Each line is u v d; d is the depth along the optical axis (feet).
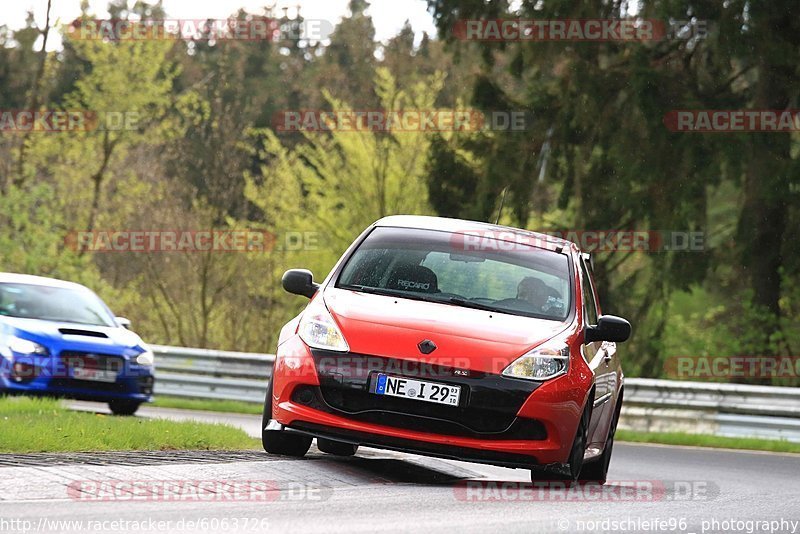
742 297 314.96
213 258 410.31
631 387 222.48
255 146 448.65
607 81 306.35
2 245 390.83
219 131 423.64
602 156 308.19
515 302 104.99
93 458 92.27
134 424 118.83
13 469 80.59
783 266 302.86
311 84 537.24
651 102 291.38
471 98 327.06
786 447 203.82
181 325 414.41
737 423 213.05
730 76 306.96
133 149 431.84
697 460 165.07
